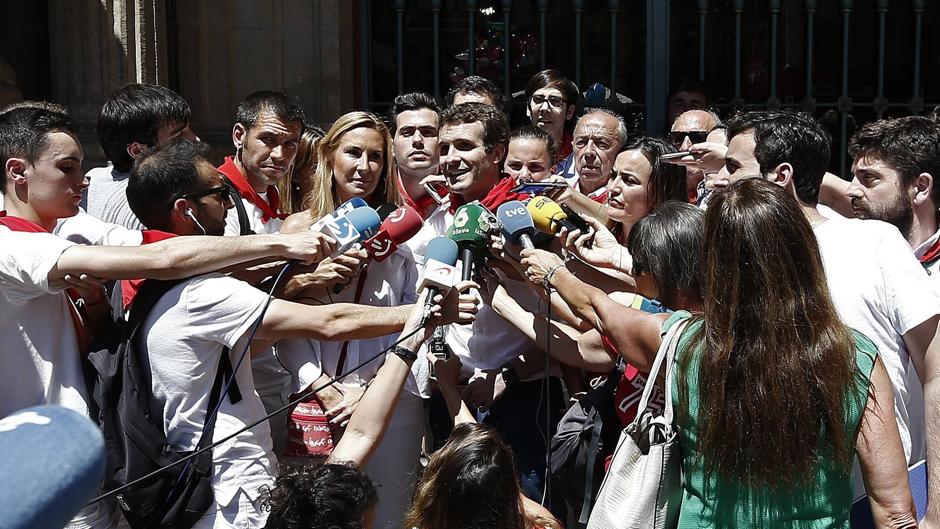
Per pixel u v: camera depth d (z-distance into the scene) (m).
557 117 5.19
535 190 3.63
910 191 2.96
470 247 3.17
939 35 7.02
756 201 2.05
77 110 5.68
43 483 0.61
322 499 2.24
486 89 4.96
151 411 2.66
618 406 3.04
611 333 2.43
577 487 3.17
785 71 7.03
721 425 2.03
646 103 6.88
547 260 2.98
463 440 2.30
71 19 5.66
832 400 1.98
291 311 2.74
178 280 2.68
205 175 2.86
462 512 2.22
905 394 2.58
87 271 2.57
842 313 2.57
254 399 2.81
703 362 2.07
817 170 2.87
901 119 3.07
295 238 2.76
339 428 3.25
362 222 3.11
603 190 4.36
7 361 2.63
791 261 2.02
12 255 2.56
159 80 5.86
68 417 0.64
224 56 6.30
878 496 2.01
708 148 3.74
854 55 7.03
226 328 2.65
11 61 5.90
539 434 3.53
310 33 6.36
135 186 2.85
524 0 6.96
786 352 1.99
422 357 3.41
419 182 3.85
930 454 2.44
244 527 2.68
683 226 2.64
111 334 2.72
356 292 3.40
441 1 6.85
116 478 2.61
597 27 6.98
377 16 6.89
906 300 2.50
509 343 3.54
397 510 3.40
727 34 6.99
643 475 2.16
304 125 4.48
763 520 2.04
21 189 2.81
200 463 2.64
